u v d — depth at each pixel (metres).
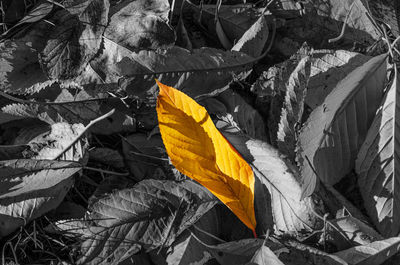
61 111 0.38
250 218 0.36
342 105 0.37
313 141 0.36
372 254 0.36
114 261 0.35
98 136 0.40
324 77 0.39
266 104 0.39
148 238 0.36
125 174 0.39
